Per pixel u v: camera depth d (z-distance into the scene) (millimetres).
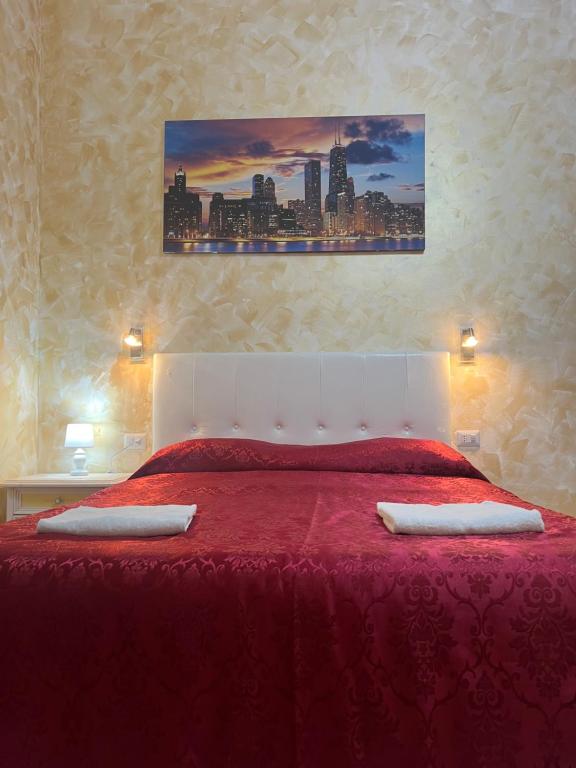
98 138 3324
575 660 1120
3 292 2961
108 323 3285
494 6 3271
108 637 1165
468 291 3211
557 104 3232
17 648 1173
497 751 1081
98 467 3244
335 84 3295
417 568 1195
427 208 3242
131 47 3338
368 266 3242
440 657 1123
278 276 3262
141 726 1128
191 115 3320
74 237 3314
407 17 3295
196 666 1142
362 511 1793
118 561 1240
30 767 1127
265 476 2479
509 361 3182
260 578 1189
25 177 3170
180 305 3273
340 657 1125
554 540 1375
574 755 1080
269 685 1126
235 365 3150
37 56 3309
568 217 3203
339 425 3104
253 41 3318
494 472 3152
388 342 3211
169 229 3281
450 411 3109
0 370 2939
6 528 1570
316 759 1085
